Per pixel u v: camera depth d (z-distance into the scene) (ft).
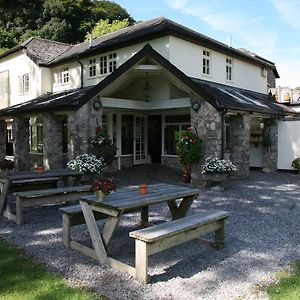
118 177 44.78
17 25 111.55
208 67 51.42
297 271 15.03
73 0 120.37
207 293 13.10
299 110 67.26
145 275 13.87
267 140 53.42
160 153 55.52
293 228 22.17
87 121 39.78
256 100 51.75
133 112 53.36
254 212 26.68
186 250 17.94
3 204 25.39
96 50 51.47
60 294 12.75
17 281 13.85
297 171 51.65
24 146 54.13
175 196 18.89
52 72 62.90
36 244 18.71
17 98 68.64
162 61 39.11
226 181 42.70
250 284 13.79
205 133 38.04
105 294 12.94
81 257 16.75
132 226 22.58
